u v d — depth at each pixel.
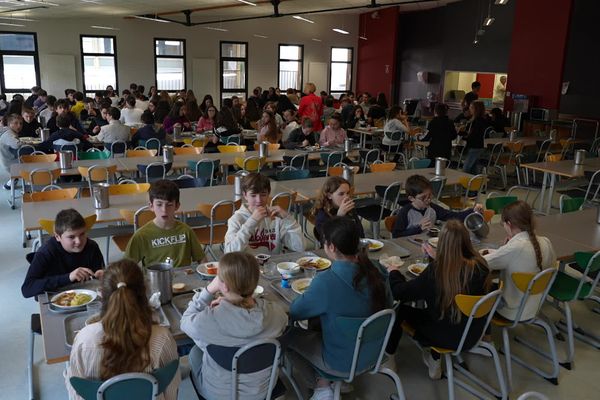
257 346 1.76
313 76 15.68
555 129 8.77
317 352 2.12
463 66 13.22
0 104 9.96
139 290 1.58
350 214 3.05
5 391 2.54
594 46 10.13
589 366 2.90
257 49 14.78
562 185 5.56
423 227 3.23
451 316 2.27
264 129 7.25
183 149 6.20
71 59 12.75
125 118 8.94
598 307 3.57
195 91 14.30
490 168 7.77
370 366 2.09
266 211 2.71
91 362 1.52
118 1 8.93
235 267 1.73
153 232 2.68
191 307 1.86
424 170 5.20
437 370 2.69
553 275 2.51
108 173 4.89
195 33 13.95
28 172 4.69
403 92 15.47
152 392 1.52
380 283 2.04
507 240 2.91
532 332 3.24
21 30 12.16
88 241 2.53
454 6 13.30
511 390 2.64
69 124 6.46
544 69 9.36
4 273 3.97
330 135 7.00
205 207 3.56
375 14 14.93
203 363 1.91
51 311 2.03
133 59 13.42
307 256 2.73
